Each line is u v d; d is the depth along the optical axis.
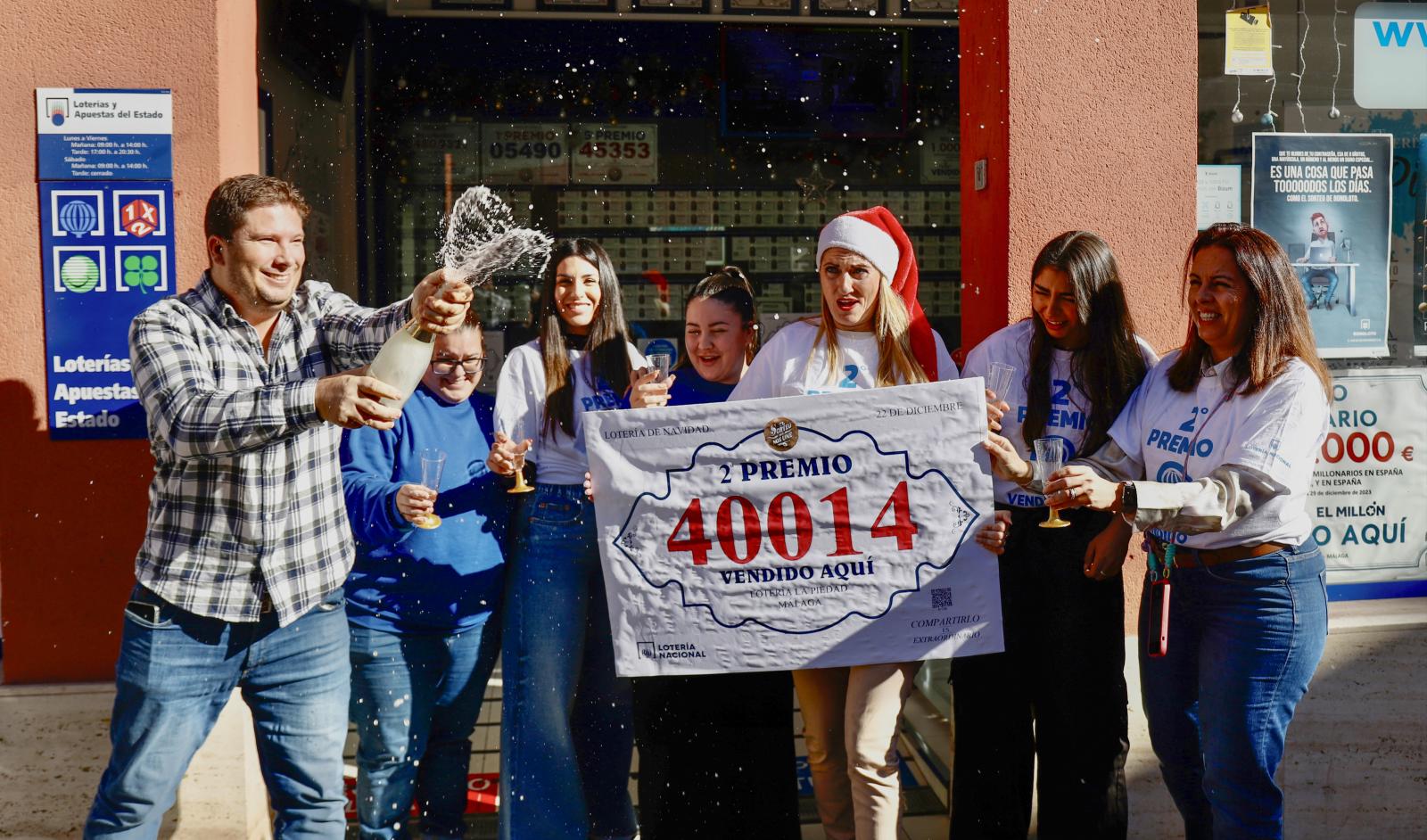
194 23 3.11
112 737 2.47
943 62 5.25
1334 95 3.73
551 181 5.14
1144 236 3.45
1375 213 3.76
